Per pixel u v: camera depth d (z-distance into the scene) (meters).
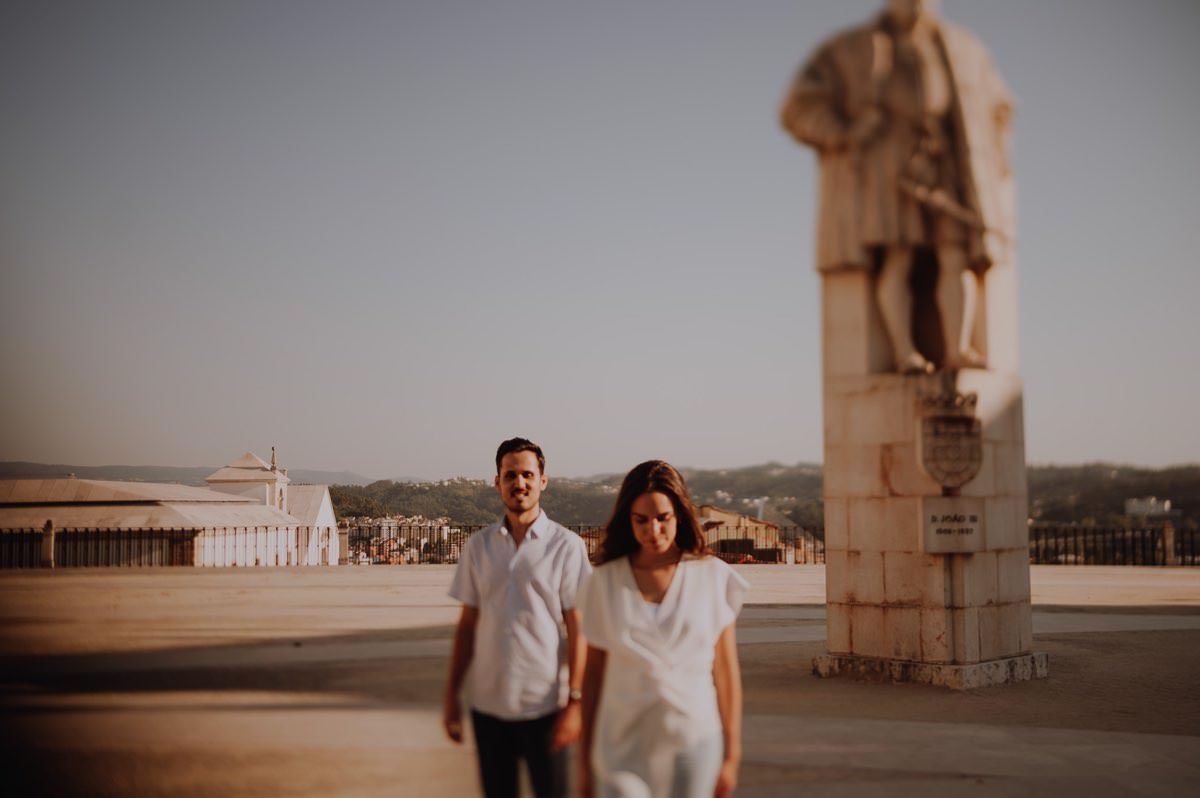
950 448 9.82
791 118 10.20
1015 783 6.65
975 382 10.03
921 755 7.23
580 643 4.56
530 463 4.73
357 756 5.95
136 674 7.49
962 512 9.91
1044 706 9.02
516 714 4.50
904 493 10.06
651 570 4.08
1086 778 6.80
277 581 16.23
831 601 10.51
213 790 5.36
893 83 9.86
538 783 4.52
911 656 10.00
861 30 10.13
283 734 6.18
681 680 3.92
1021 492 10.59
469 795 5.38
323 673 8.05
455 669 4.68
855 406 10.39
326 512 28.48
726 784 4.01
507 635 4.56
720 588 4.08
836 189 10.28
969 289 10.05
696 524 4.15
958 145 9.93
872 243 10.00
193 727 6.19
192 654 8.44
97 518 18.36
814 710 8.60
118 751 5.73
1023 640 10.48
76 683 7.10
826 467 10.59
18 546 17.41
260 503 25.03
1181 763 7.23
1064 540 31.81
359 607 12.99
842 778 6.64
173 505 20.12
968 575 9.98
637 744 3.92
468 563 4.71
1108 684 10.08
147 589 13.38
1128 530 31.12
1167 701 9.30
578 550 4.69
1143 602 18.48
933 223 10.00
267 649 9.09
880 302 10.23
